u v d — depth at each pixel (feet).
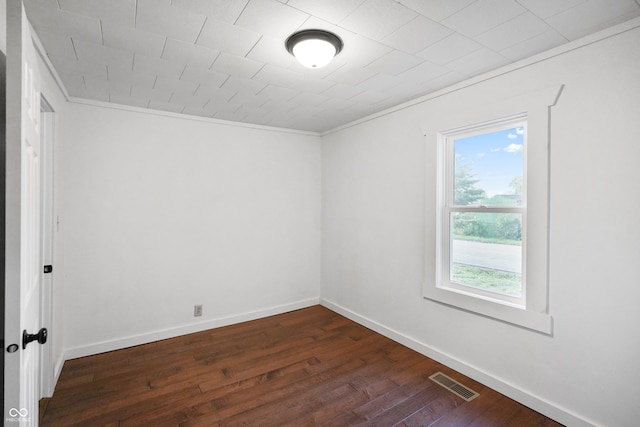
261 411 6.66
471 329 7.91
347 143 12.03
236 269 11.66
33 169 4.21
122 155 9.61
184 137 10.62
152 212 10.09
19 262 3.25
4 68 4.17
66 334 8.81
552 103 6.29
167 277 10.35
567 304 6.20
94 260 9.21
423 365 8.53
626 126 5.45
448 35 5.76
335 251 12.79
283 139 12.65
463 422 6.34
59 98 7.81
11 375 3.23
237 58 6.64
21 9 3.26
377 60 6.75
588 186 5.90
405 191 9.67
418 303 9.31
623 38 5.43
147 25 5.41
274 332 10.78
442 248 8.88
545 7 4.95
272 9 4.97
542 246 6.50
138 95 8.79
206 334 10.62
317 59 6.00
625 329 5.50
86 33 5.65
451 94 8.26
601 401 5.77
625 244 5.49
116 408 6.71
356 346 9.69
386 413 6.61
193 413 6.58
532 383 6.72
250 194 11.93
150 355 9.09
